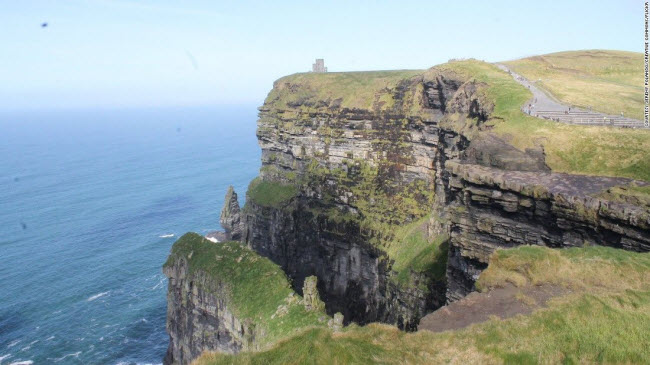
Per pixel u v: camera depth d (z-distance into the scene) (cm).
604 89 6975
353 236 8312
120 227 14150
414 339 2516
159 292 9975
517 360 2261
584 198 3622
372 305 7831
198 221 14800
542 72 8950
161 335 8381
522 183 4066
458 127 6300
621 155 4203
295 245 9444
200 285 5381
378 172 8462
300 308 4362
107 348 7994
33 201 17000
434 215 7175
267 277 4934
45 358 7706
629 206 3400
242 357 2431
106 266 11256
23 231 13675
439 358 2331
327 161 9344
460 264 4825
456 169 4725
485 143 4862
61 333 8431
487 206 4378
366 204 8394
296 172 10156
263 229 10219
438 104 7600
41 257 11756
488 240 4400
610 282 2958
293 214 9500
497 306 2833
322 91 10044
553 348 2314
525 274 3159
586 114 5241
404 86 8462
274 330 4219
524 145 4662
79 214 15450
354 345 2398
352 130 8931
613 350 2242
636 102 6066
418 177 7906
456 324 2686
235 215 11738
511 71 8712
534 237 4025
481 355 2317
